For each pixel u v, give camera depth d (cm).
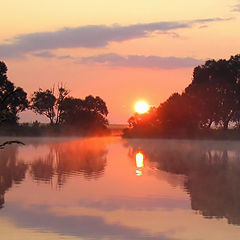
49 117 17725
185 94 13950
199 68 14325
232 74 13975
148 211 2362
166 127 13850
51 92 17650
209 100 13725
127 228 2003
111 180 3538
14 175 3822
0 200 2605
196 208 2442
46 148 8281
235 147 9231
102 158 5934
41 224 2059
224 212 2350
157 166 4853
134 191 2977
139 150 7862
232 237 1891
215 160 5816
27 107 16550
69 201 2595
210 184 3381
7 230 1953
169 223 2112
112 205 2505
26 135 14812
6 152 7038
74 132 15850
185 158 6109
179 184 3366
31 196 2742
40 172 4081
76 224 2064
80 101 17525
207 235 1919
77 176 3788
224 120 14225
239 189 3127
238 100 13988
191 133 13375
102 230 1973
